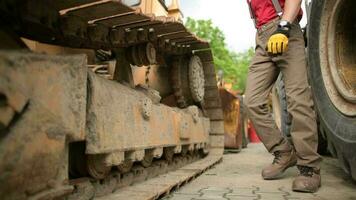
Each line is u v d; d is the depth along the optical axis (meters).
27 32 2.61
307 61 4.46
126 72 3.82
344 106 3.50
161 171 4.26
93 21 2.94
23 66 1.53
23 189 1.57
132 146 3.09
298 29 3.94
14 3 2.20
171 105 5.58
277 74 4.31
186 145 5.09
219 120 6.61
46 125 1.69
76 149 2.88
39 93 1.64
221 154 6.48
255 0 4.28
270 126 4.30
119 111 2.87
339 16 3.76
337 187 3.81
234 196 3.35
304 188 3.52
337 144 3.59
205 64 6.02
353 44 3.78
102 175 2.96
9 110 1.44
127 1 4.43
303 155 3.75
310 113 3.79
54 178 1.80
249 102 4.32
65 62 1.85
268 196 3.35
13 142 1.47
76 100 1.94
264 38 4.17
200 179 4.39
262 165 5.88
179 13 6.05
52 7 2.47
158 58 5.12
